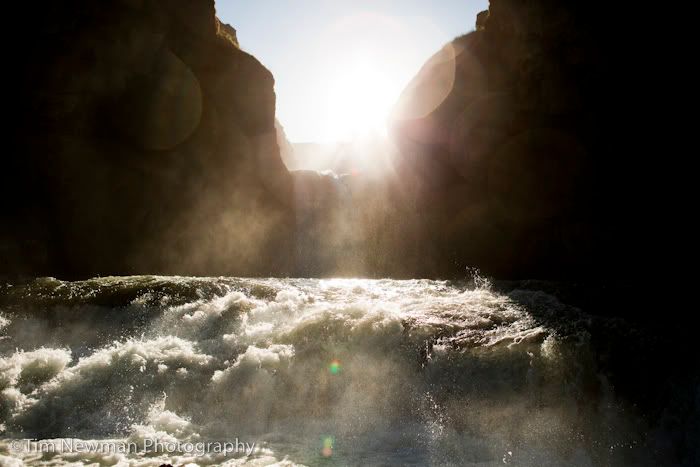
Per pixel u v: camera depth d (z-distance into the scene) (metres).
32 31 21.19
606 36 20.55
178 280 10.47
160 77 24.20
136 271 22.44
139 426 5.90
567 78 21.91
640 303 8.16
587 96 21.47
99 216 21.59
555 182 22.45
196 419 6.13
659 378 5.77
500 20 25.50
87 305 8.95
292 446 5.48
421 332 6.89
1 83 20.61
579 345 6.11
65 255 20.80
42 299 9.13
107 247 21.78
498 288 10.16
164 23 24.95
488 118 24.94
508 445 5.52
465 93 27.16
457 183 27.11
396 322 7.10
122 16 23.22
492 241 24.95
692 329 6.63
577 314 7.44
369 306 7.77
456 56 27.64
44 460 5.06
